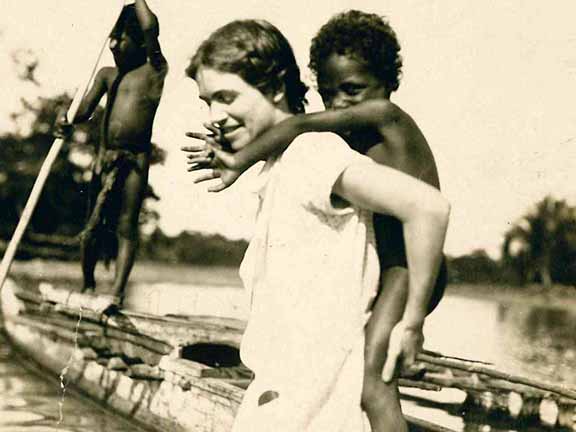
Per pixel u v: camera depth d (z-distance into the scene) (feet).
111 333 17.35
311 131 4.56
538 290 41.65
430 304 5.23
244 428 4.20
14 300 24.27
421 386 14.87
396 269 4.50
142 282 42.50
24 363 21.40
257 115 4.48
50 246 47.21
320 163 4.15
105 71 16.90
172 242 52.39
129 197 17.13
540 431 14.67
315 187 4.10
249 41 4.42
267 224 4.40
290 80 4.63
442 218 3.93
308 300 4.23
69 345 19.25
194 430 12.95
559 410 15.21
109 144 17.15
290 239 4.27
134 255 17.61
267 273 4.36
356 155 4.17
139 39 16.51
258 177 4.59
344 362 4.19
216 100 4.49
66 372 18.30
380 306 4.42
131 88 16.69
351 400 4.11
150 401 14.62
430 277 4.00
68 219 48.73
